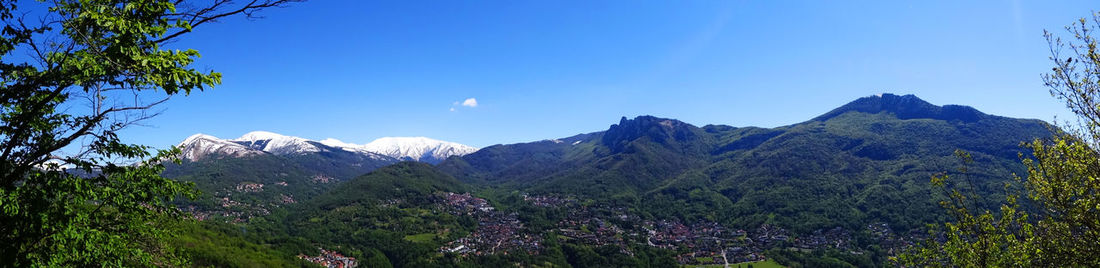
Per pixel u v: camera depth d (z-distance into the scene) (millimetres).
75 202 13930
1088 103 13422
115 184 15477
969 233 19875
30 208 12461
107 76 12820
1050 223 15969
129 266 17297
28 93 12523
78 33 11992
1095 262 14633
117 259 15195
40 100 13406
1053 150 15227
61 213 13305
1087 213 14242
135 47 11805
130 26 11422
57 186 13188
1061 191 14953
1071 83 13781
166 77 12289
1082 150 13969
